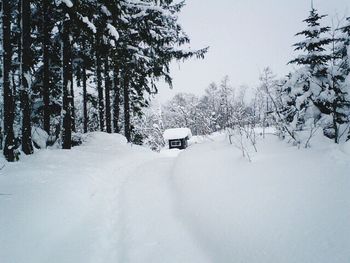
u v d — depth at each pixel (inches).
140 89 778.8
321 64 271.9
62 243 155.4
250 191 148.3
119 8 456.4
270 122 260.4
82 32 445.4
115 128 716.0
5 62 311.7
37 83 534.9
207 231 138.7
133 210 198.1
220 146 283.1
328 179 130.6
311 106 241.8
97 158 374.9
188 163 256.1
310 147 192.7
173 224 165.5
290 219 112.0
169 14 595.2
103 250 148.8
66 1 368.5
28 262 132.0
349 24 232.7
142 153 504.4
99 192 247.0
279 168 162.4
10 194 202.8
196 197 179.5
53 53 517.0
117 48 553.9
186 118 1850.4
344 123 215.6
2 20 313.4
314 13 295.1
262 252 103.0
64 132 420.8
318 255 88.8
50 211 179.9
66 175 263.6
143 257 135.0
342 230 94.9
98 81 648.4
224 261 113.3
